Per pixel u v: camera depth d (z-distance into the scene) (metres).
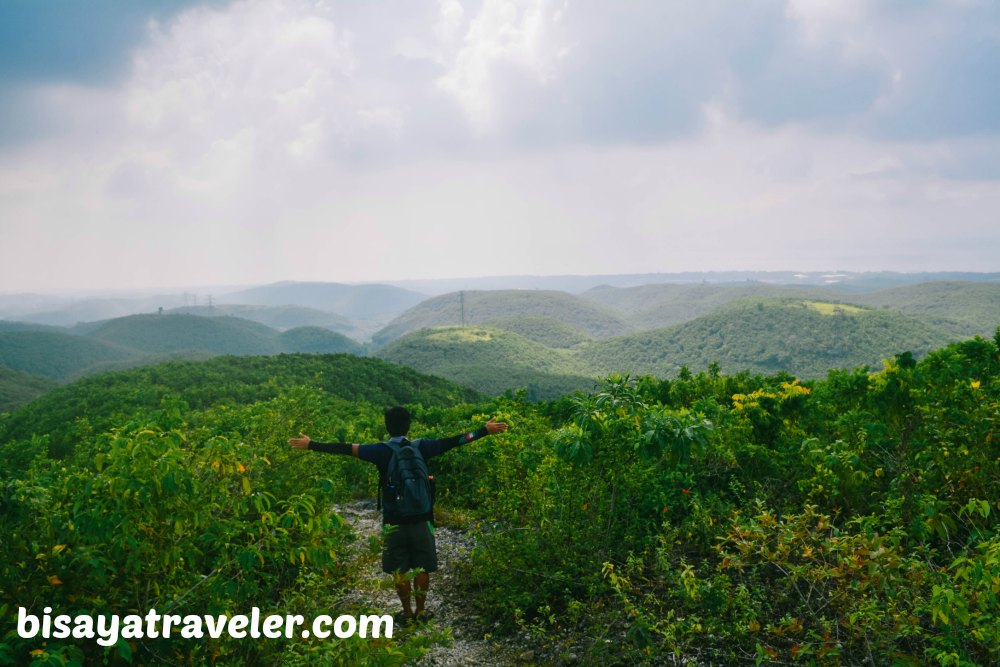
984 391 6.35
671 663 3.70
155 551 3.07
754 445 6.16
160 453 3.00
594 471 5.18
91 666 2.80
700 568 4.33
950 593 2.74
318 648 2.77
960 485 4.46
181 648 3.09
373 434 13.03
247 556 3.06
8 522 3.22
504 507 5.50
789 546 3.85
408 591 4.83
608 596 4.59
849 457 5.19
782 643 3.76
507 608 4.67
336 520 3.37
